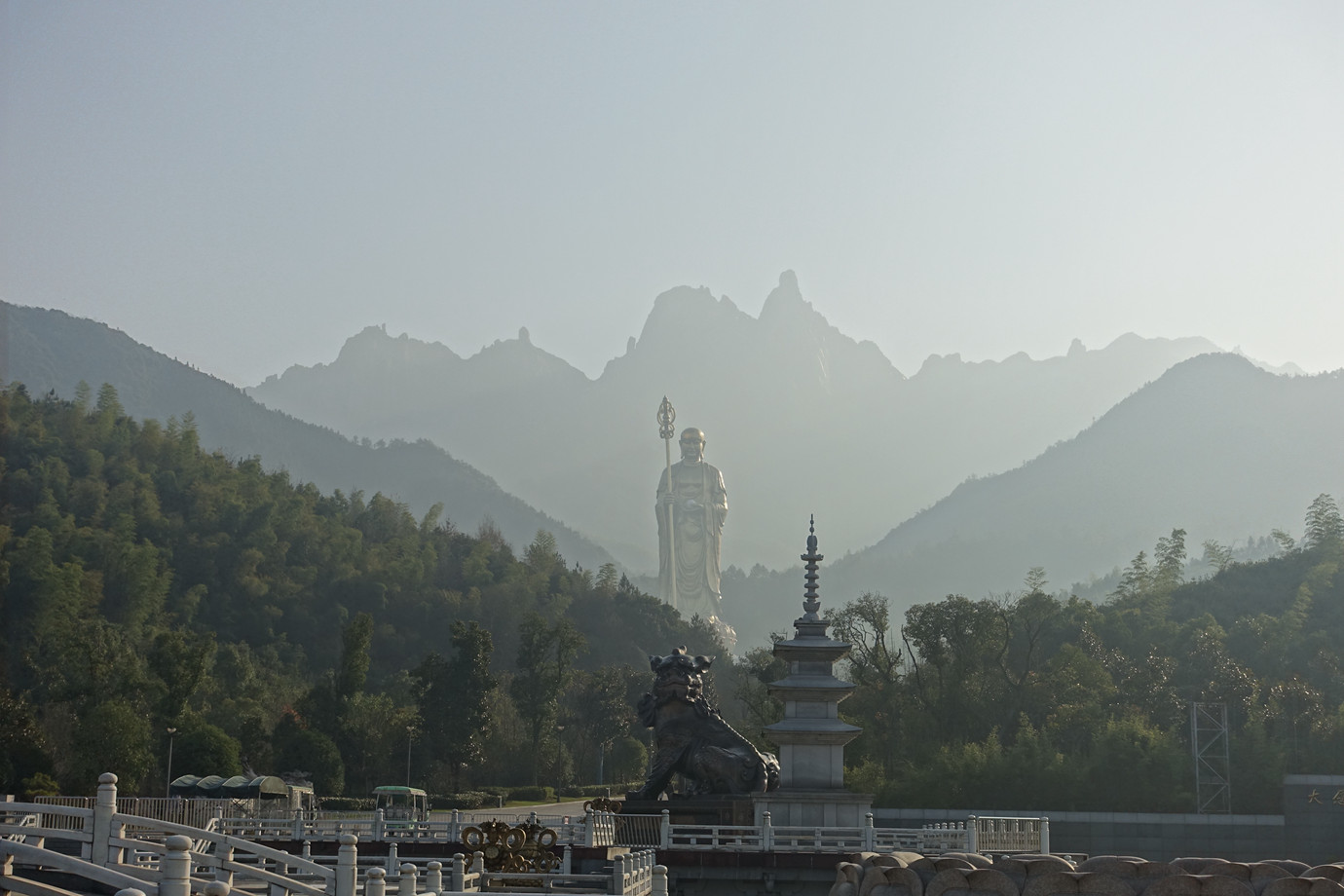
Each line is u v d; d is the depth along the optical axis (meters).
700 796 60.75
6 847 22.45
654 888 36.53
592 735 165.25
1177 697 121.12
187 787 90.75
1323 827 88.75
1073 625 140.38
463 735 137.38
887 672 123.44
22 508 182.62
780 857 50.22
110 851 27.36
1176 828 90.50
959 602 123.12
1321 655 135.88
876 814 93.19
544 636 156.12
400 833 51.91
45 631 125.50
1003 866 27.28
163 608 186.12
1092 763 102.94
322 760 122.62
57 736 109.19
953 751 107.44
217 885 16.34
